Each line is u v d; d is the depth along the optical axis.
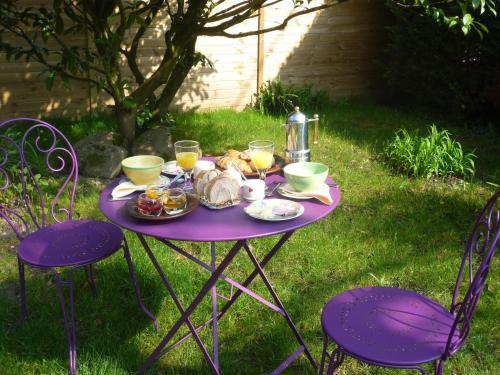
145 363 2.57
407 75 7.54
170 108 7.29
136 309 3.10
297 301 3.18
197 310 3.10
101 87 4.71
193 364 2.71
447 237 3.93
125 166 2.54
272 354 2.75
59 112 6.69
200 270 3.48
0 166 3.00
